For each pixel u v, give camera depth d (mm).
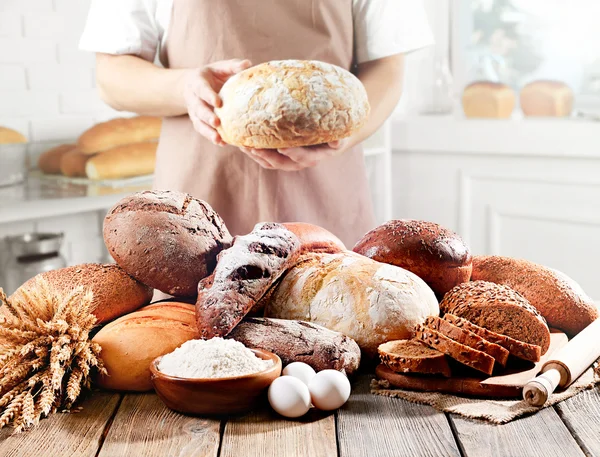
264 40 1422
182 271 907
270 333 841
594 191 2453
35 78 2326
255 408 774
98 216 2494
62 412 779
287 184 1455
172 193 972
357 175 1556
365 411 775
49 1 2330
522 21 2803
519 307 896
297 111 1003
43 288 833
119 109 1516
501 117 2658
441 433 718
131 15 1448
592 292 2510
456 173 2719
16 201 1913
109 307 898
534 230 2592
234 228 1481
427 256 978
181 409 762
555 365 811
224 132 1084
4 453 687
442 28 2951
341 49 1478
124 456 677
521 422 743
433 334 841
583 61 2705
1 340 799
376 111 1448
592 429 721
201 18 1416
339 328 883
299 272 924
